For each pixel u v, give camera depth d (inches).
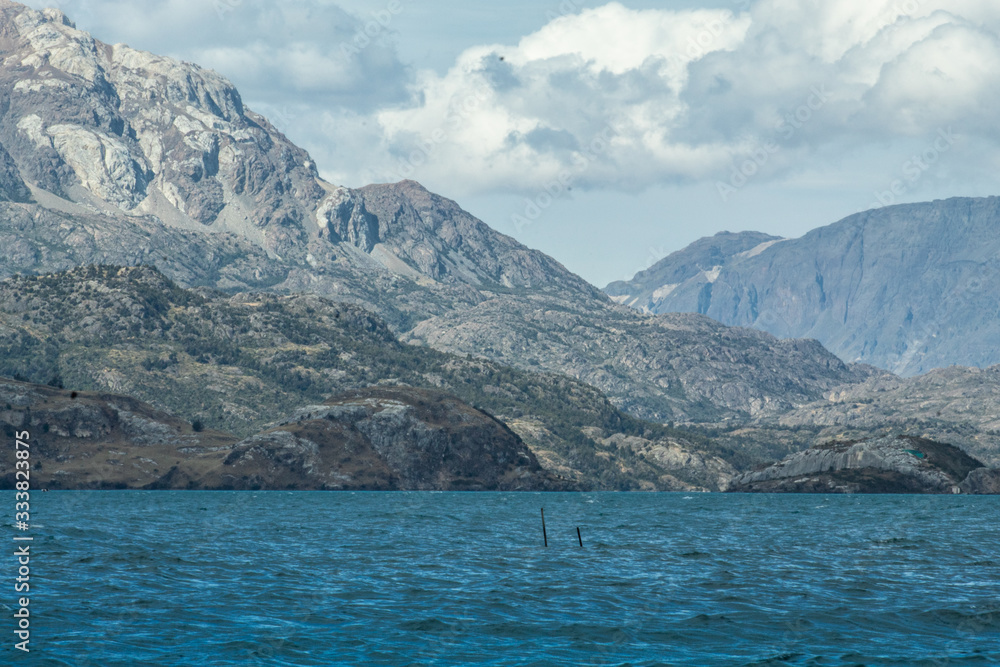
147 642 3006.9
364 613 3491.6
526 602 3745.1
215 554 5241.1
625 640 3097.9
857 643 3070.9
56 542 5743.1
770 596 3917.3
